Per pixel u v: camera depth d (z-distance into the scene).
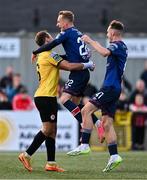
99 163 29.53
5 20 62.91
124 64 25.95
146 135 46.09
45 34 26.41
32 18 62.88
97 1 63.78
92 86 45.34
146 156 33.38
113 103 25.92
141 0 64.00
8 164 28.23
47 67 25.92
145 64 54.34
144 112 46.28
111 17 62.69
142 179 23.77
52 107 25.92
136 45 57.28
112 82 25.70
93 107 26.00
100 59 55.47
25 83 56.75
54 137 26.12
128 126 45.91
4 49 56.91
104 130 26.09
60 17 26.95
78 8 63.25
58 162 29.92
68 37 26.80
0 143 44.16
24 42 57.03
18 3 63.81
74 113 27.30
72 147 44.06
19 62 56.94
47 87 25.89
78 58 26.89
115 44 25.70
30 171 25.77
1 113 44.19
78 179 23.52
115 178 23.91
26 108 46.84
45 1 63.88
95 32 61.31
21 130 44.12
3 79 50.81
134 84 57.22
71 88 27.56
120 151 42.03
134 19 62.84
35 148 25.97
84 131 26.33
